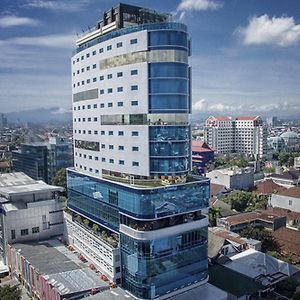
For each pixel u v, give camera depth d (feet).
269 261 325.01
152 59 265.54
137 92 274.16
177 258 266.77
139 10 310.45
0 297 257.34
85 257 320.50
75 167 370.32
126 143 286.46
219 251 341.21
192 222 274.16
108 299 249.96
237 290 279.08
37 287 287.48
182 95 270.87
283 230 404.77
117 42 285.02
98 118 316.81
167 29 261.44
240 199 540.11
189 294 269.44
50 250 339.77
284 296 289.74
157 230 253.85
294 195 493.36
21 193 374.02
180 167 273.95
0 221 376.68
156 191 254.47
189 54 287.69
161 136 267.80
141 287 252.83
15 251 336.49
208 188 286.87
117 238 288.51
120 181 289.33
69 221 359.66
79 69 343.46
